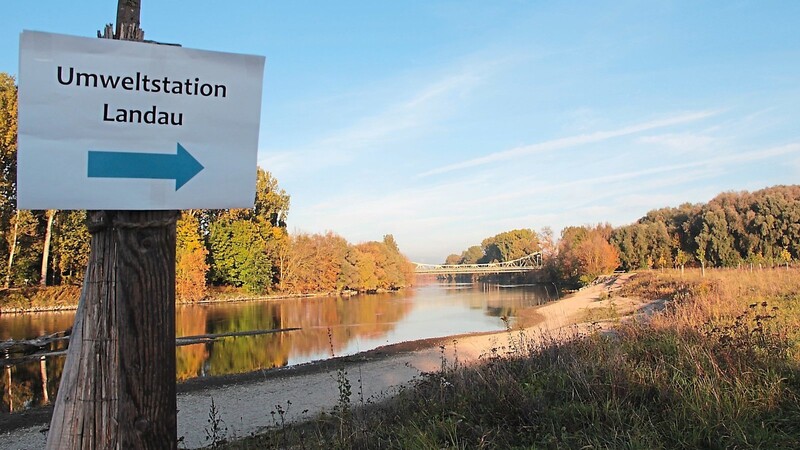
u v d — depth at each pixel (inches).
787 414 191.0
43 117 71.2
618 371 235.6
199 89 79.0
